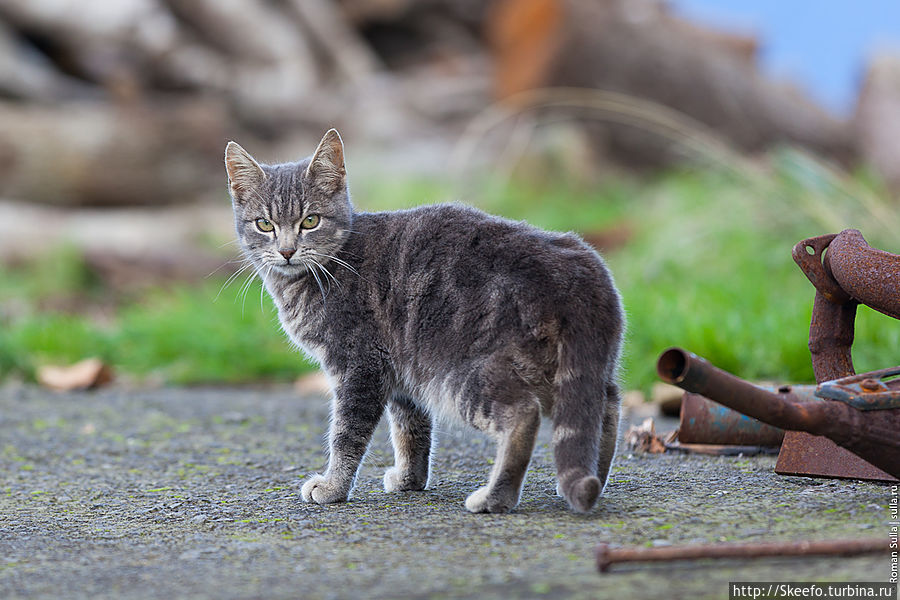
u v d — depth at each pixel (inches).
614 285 186.7
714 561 136.8
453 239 192.9
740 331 331.9
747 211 476.4
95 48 730.2
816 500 173.5
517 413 176.7
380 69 887.7
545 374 177.8
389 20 915.4
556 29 669.9
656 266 462.3
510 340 177.3
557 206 626.2
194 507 194.4
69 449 267.1
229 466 239.5
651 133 708.0
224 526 176.6
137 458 253.6
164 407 339.9
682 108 682.8
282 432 286.7
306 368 415.5
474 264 186.9
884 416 160.1
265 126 759.1
